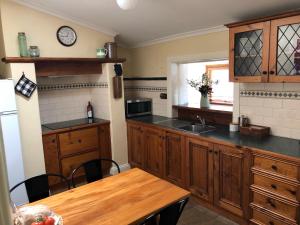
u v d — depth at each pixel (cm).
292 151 224
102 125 390
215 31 322
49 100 388
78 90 416
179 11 297
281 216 223
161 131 346
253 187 242
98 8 314
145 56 443
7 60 294
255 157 238
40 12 330
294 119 262
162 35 387
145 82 452
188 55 363
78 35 366
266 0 240
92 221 159
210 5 270
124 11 315
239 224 267
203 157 292
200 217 284
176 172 334
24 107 313
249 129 285
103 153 397
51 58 323
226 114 338
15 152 291
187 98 424
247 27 256
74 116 416
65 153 356
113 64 386
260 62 254
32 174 326
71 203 181
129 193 194
